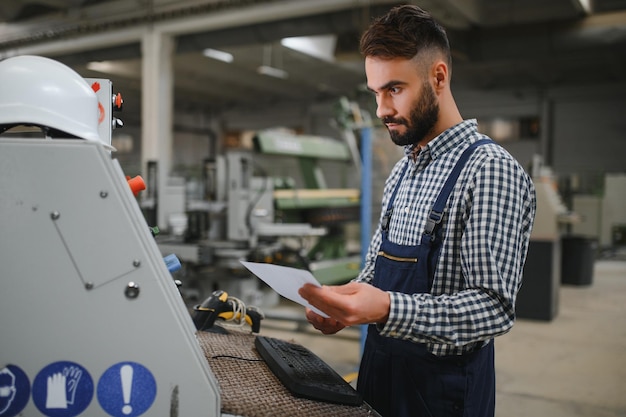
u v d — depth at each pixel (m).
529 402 2.89
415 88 0.89
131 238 0.69
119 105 0.97
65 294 0.69
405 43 0.86
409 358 0.95
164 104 6.65
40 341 0.70
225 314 1.27
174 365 0.71
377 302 0.78
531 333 4.18
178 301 0.72
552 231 4.53
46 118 0.74
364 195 3.21
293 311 4.45
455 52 6.68
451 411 0.91
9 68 0.76
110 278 0.69
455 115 0.97
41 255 0.69
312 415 0.77
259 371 0.94
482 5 6.17
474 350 0.92
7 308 0.69
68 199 0.68
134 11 6.64
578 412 2.77
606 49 7.48
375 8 5.46
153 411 0.71
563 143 11.27
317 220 4.66
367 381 1.02
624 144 10.66
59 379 0.70
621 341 3.98
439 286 0.91
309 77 10.72
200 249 3.79
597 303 5.26
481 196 0.85
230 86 12.08
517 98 11.54
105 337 0.70
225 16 6.11
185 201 4.44
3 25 7.30
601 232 8.80
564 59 8.96
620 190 8.72
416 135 0.94
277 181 4.64
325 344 3.80
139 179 0.88
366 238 3.22
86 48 7.08
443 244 0.91
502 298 0.82
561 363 3.50
